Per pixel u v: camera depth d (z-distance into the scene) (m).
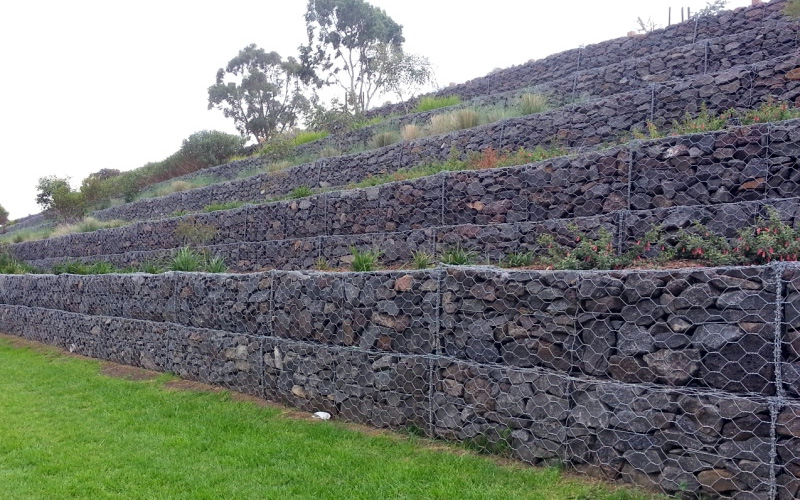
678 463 3.49
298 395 6.15
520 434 4.27
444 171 8.87
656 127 9.73
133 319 9.16
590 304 4.03
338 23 39.81
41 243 21.06
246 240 12.95
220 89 43.53
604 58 15.28
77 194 25.27
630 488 3.65
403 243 8.82
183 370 7.93
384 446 4.80
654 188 6.76
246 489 4.15
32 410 6.54
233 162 23.50
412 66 23.95
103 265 13.45
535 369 4.25
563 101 13.70
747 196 6.18
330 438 5.09
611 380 3.87
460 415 4.68
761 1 12.77
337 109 21.67
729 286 3.43
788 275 3.25
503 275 4.54
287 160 19.77
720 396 3.35
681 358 3.59
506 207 8.09
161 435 5.48
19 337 13.06
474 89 18.53
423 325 5.07
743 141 6.23
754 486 3.19
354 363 5.56
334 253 10.06
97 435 5.56
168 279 8.45
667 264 5.46
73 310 11.16
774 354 3.23
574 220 6.96
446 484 3.94
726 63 11.55
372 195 10.02
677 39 13.96
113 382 7.91
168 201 20.78
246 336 6.90
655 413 3.61
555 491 3.71
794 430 3.08
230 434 5.41
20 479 4.54
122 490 4.28
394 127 17.56
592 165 7.30
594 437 3.89
